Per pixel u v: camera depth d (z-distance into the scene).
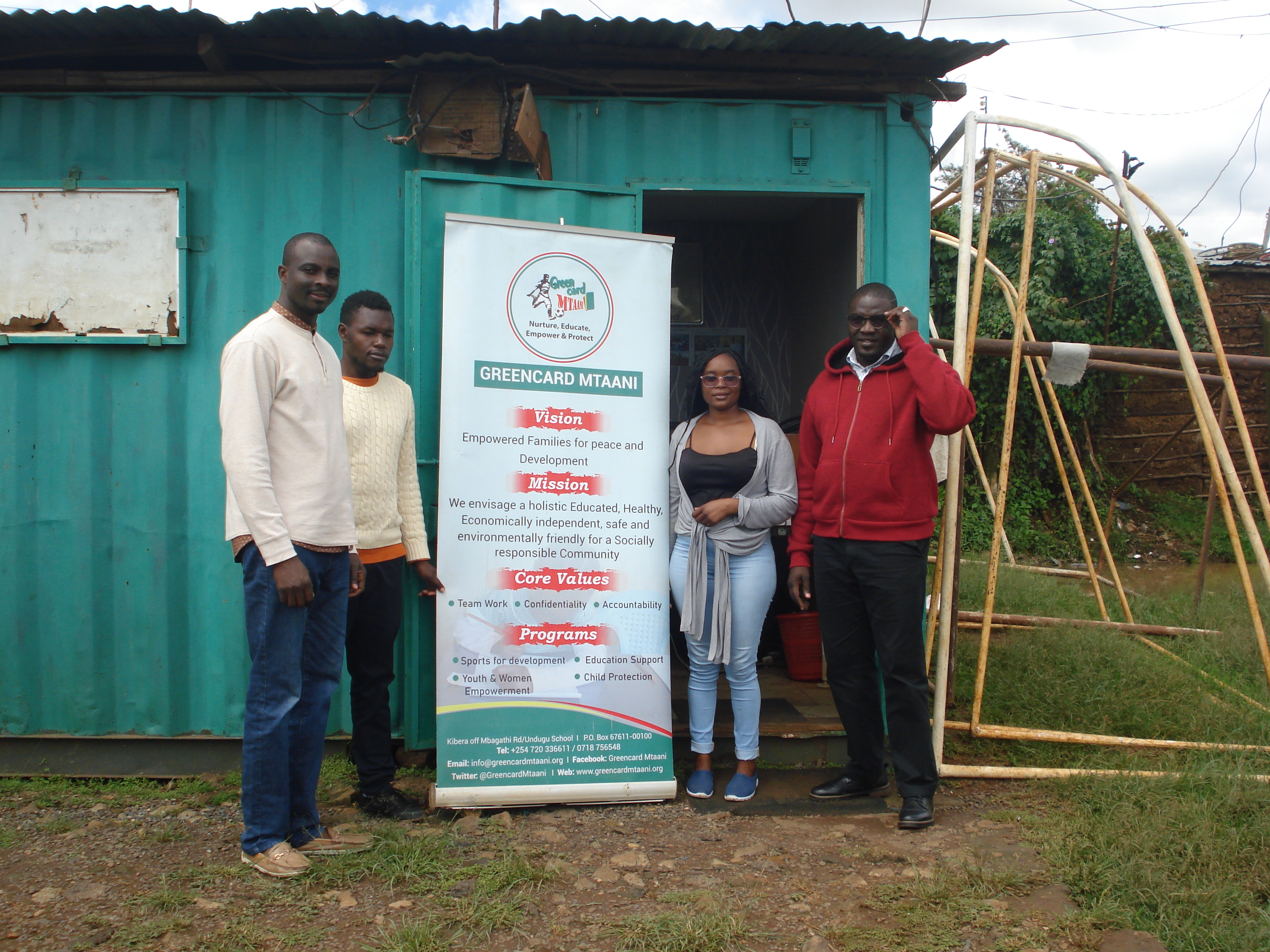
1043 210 10.95
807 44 3.72
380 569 3.18
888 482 3.28
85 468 3.72
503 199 3.74
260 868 2.73
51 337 3.70
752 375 3.71
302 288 2.72
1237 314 12.32
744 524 3.46
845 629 3.44
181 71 3.78
